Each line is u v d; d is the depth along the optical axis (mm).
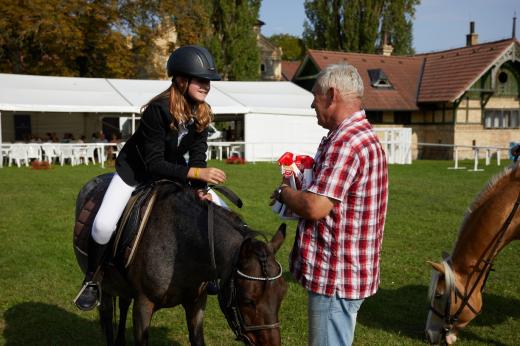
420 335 4645
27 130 25188
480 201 3986
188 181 3385
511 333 4715
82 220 3785
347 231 2617
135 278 3211
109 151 21875
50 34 26891
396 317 5059
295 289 5828
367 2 39031
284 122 23547
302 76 33125
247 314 2484
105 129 26875
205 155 3455
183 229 3031
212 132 25078
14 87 21234
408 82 31422
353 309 2688
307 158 2850
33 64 30750
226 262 2734
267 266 2516
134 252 3166
